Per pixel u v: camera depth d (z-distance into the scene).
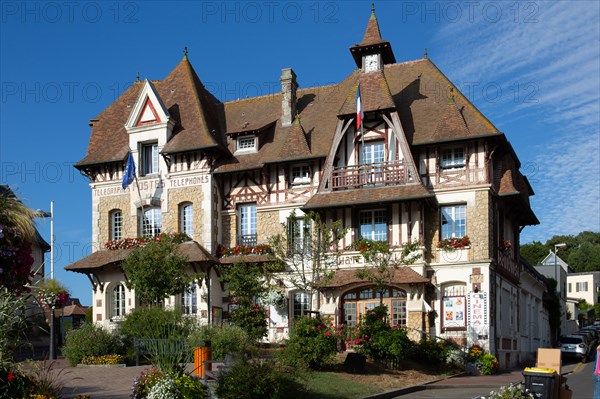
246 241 26.80
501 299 25.17
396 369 19.09
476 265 23.44
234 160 27.23
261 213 26.58
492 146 23.97
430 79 27.11
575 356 31.11
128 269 22.23
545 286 35.72
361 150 25.42
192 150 26.80
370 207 24.70
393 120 24.66
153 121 27.98
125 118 30.34
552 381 11.12
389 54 26.59
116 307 27.17
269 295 25.02
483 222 23.61
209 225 26.52
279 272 25.58
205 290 25.89
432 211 24.52
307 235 22.20
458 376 20.72
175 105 28.95
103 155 28.69
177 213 27.11
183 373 12.32
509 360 25.78
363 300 24.41
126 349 19.08
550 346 40.44
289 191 26.27
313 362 17.22
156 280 21.52
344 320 24.53
